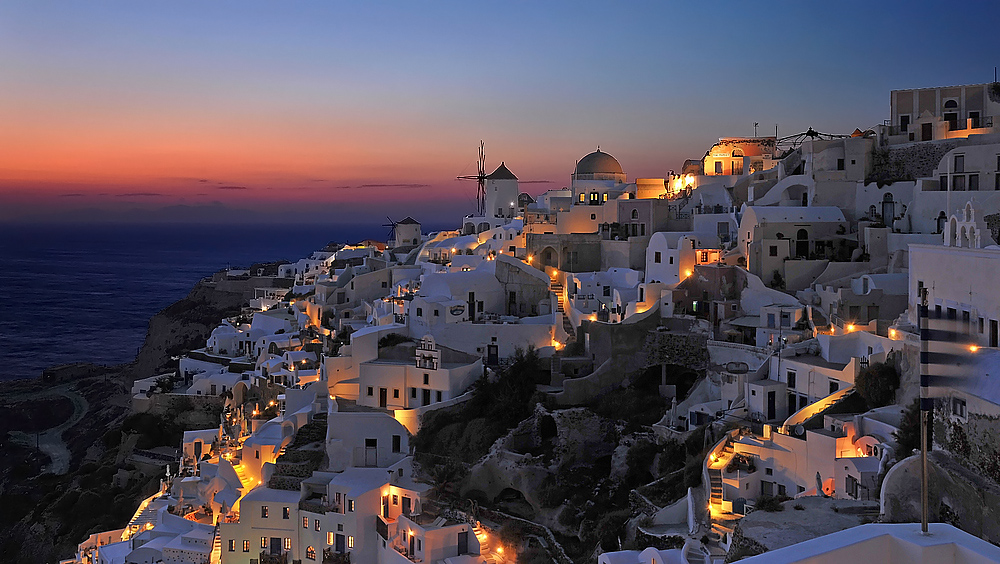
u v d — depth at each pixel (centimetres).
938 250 4647
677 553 5322
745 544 4284
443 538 7125
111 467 12625
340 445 8725
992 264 4097
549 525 7538
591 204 12550
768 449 6166
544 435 8488
